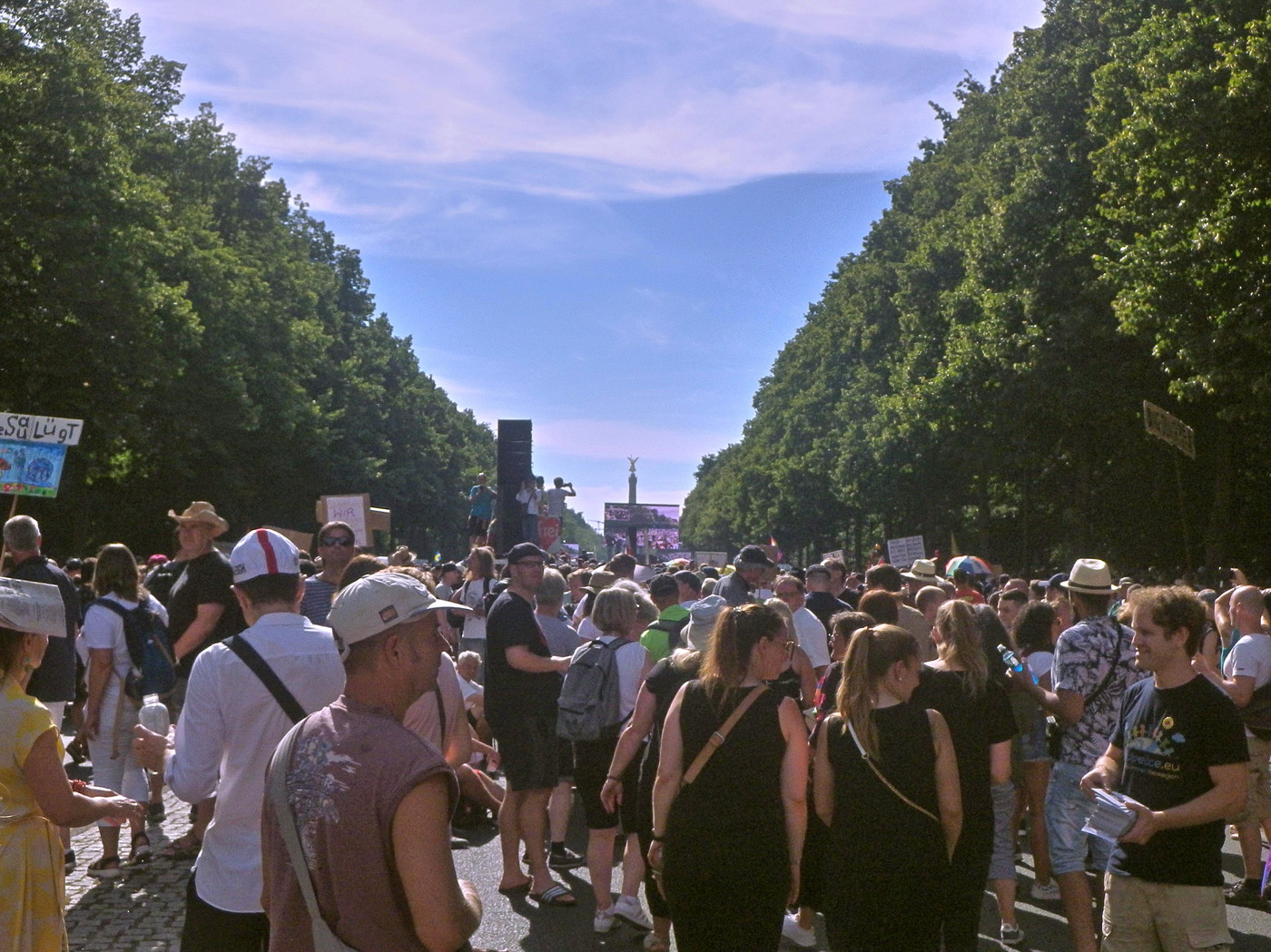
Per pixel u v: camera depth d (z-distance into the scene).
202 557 8.52
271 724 4.39
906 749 5.34
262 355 49.53
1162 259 25.36
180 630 8.48
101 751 8.80
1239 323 24.17
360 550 17.52
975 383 39.12
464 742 5.30
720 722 5.32
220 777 4.43
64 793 4.48
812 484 76.94
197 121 49.91
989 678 6.50
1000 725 6.47
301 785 2.88
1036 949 7.39
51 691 8.65
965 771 6.30
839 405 60.41
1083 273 34.25
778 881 5.27
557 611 9.47
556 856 9.38
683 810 5.32
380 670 3.04
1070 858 6.87
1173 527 40.72
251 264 51.41
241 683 4.39
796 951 7.43
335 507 20.23
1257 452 36.03
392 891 2.82
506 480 27.34
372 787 2.83
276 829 2.94
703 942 5.30
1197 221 24.70
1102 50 35.84
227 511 52.12
